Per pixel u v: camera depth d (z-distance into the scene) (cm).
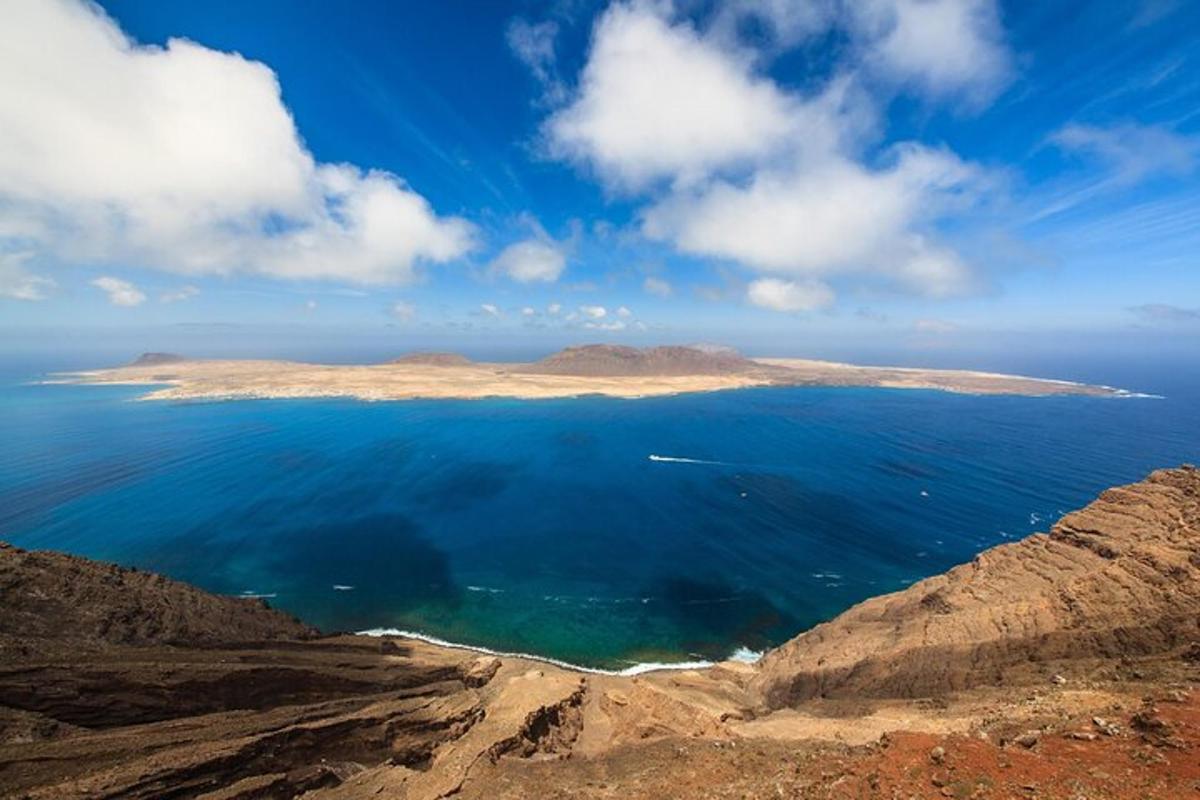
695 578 8725
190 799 3259
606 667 6488
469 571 8938
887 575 8844
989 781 1781
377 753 4125
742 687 5816
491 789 3425
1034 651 4122
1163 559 4125
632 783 3161
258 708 4466
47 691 3744
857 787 1961
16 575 4591
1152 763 1712
